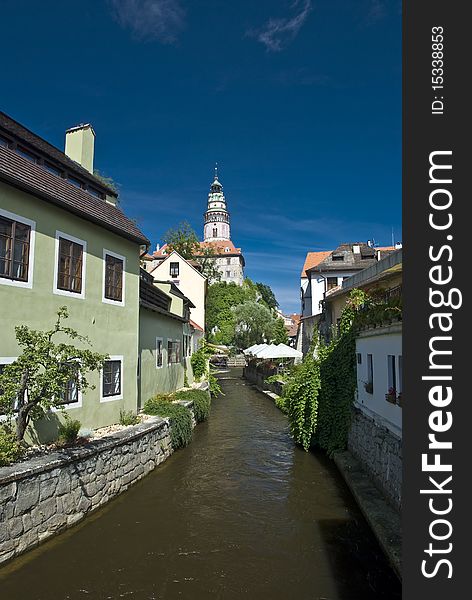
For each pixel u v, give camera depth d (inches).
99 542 307.6
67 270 409.7
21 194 357.4
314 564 279.0
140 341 621.9
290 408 627.8
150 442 476.4
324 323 1130.0
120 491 400.8
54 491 306.3
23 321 351.3
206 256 2153.1
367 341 427.8
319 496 403.2
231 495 407.2
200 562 283.1
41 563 274.8
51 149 481.4
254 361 1694.1
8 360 333.7
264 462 524.1
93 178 520.4
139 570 272.4
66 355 319.9
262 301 3026.6
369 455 407.8
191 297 1358.3
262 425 780.6
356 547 299.9
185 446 603.8
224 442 636.1
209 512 366.6
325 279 1366.9
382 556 286.2
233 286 3024.1
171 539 315.6
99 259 461.1
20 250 355.6
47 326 378.0
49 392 304.5
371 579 259.6
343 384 520.7
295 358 1401.3
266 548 301.9
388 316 342.0
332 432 545.0
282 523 343.3
